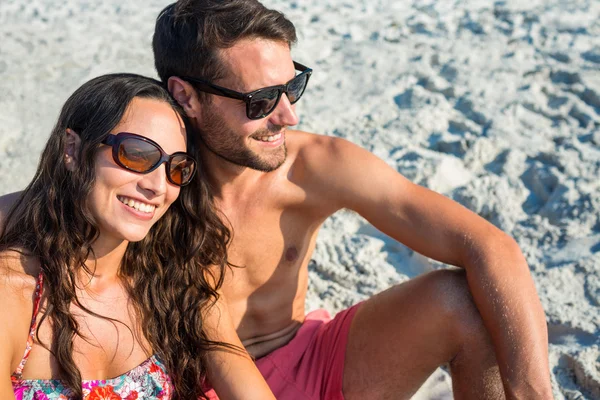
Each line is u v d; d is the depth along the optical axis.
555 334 2.95
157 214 2.00
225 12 2.17
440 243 2.29
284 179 2.41
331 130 4.45
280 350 2.48
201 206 2.23
